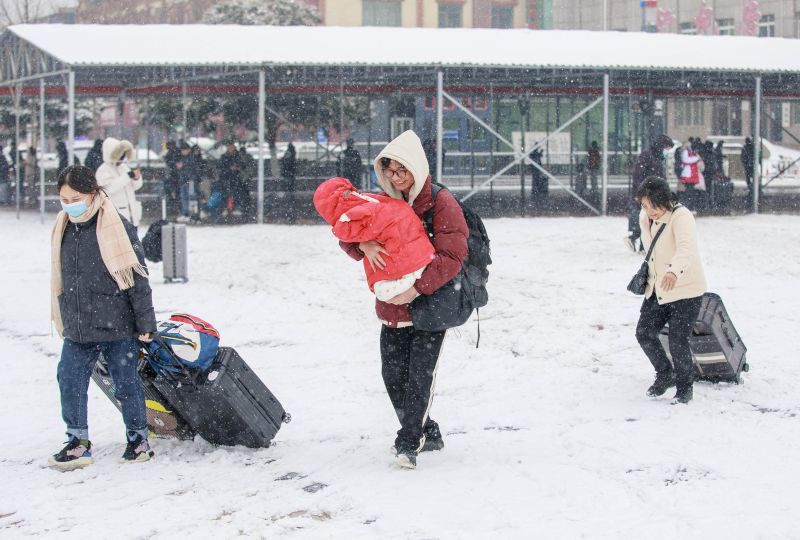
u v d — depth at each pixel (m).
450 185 35.00
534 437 6.00
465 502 4.82
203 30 24.50
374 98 30.98
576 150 33.59
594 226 21.62
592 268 14.42
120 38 23.28
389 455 5.68
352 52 23.16
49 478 5.35
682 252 6.62
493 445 5.84
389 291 5.12
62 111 38.72
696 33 55.06
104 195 5.49
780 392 7.02
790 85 28.86
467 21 58.94
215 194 23.92
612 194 32.75
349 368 8.14
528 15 60.81
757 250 16.23
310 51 23.06
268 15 38.25
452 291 5.22
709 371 7.25
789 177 38.50
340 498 4.93
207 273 14.41
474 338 9.25
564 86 29.36
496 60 23.06
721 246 16.89
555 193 33.19
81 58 21.42
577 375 7.71
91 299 5.43
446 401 6.97
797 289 12.02
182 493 5.08
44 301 11.98
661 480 5.12
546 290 12.15
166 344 5.57
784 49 27.05
